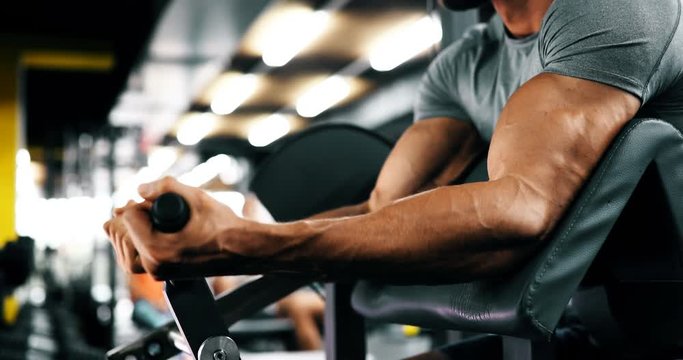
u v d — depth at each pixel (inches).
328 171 39.4
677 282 24.4
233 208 18.8
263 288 32.2
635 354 27.5
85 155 380.2
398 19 226.4
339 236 19.4
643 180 22.8
